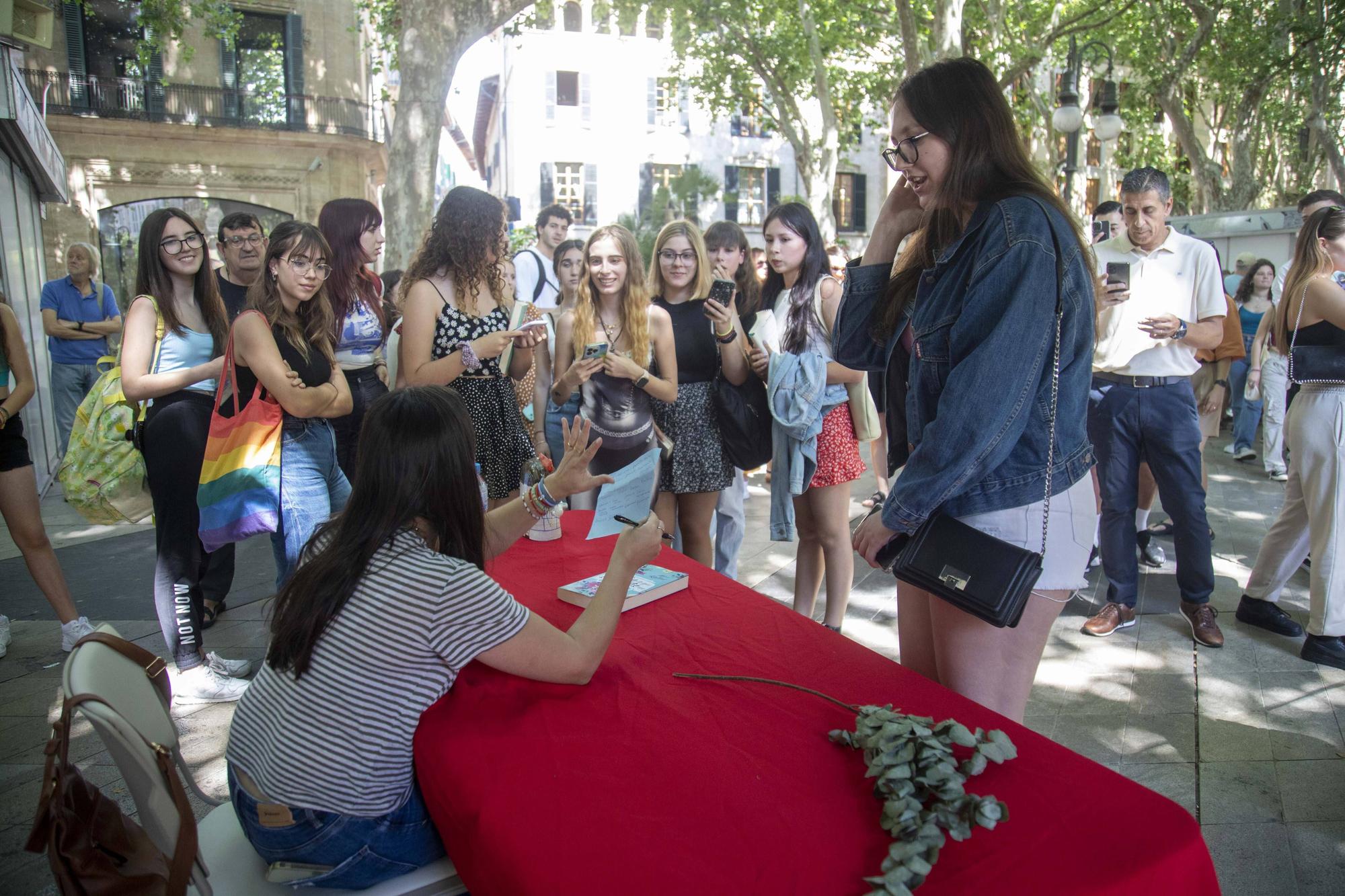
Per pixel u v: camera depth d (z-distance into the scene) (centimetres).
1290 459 409
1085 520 205
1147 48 2189
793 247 375
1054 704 365
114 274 2083
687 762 161
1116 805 143
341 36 2200
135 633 454
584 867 136
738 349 382
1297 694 369
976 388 186
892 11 2139
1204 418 643
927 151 206
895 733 151
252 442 332
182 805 163
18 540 401
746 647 209
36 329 891
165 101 2062
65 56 1981
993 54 1845
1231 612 459
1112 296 382
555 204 639
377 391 450
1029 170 204
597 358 376
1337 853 267
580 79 3181
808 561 412
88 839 160
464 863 160
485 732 175
